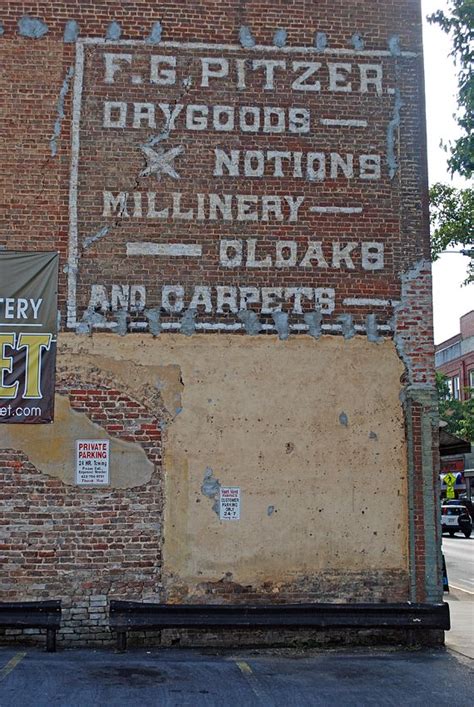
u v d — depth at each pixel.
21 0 12.38
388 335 12.25
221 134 12.41
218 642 11.43
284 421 11.92
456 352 50.72
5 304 11.77
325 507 11.82
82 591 11.38
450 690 9.20
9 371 11.68
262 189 12.35
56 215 11.99
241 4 12.72
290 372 12.02
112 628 10.95
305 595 11.65
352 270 12.31
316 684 9.38
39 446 11.58
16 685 9.03
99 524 11.51
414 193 12.58
